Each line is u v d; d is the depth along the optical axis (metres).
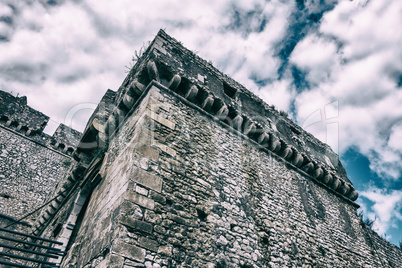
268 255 6.28
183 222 5.24
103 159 7.74
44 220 10.94
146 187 5.17
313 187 9.98
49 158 16.30
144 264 4.27
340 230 9.35
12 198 13.73
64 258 6.08
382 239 11.78
